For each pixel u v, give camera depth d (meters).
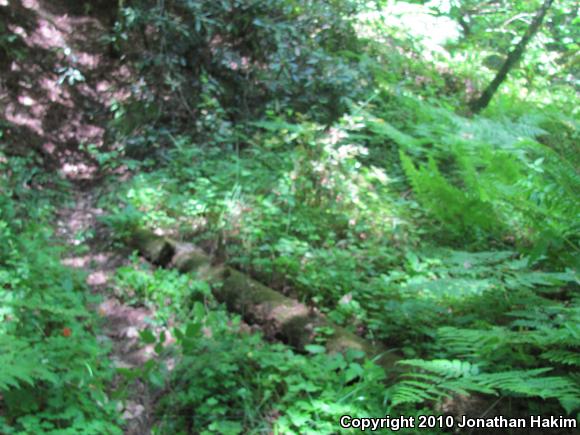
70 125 5.66
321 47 6.83
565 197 3.63
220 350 3.11
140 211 4.73
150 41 6.02
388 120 6.31
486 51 9.62
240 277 3.82
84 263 4.28
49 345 2.88
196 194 4.80
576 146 4.98
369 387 2.82
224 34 6.21
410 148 5.73
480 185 4.11
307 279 3.83
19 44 5.72
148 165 5.48
